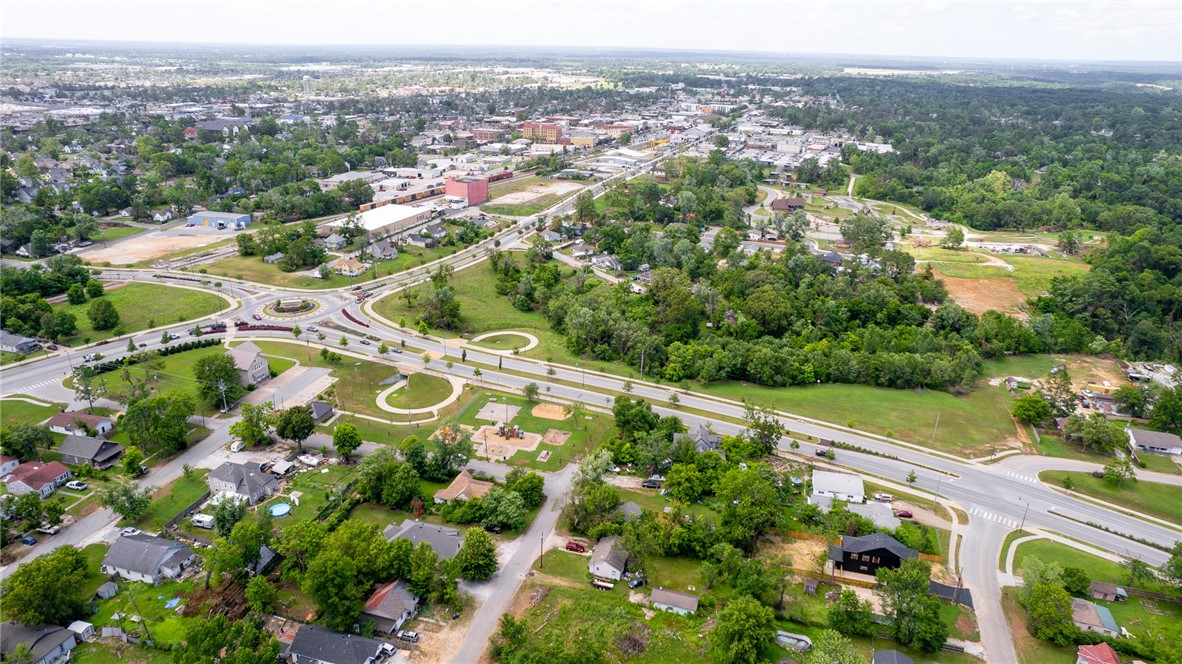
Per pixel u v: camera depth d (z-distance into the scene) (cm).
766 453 16038
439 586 11150
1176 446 16800
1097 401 19450
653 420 16462
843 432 17350
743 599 10612
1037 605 11006
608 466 14438
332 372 19325
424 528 12481
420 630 10656
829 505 14188
